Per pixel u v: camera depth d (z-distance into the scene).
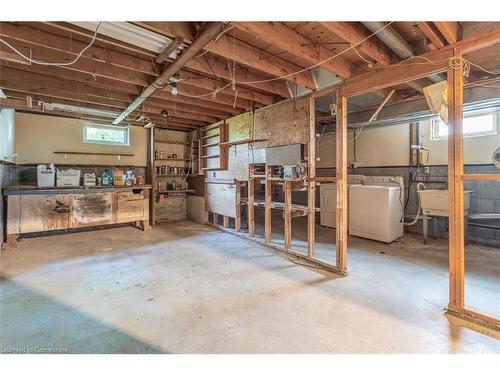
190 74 3.38
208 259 3.60
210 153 6.00
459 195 2.14
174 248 4.14
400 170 5.28
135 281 2.85
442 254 3.79
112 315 2.16
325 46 2.68
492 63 3.00
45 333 1.91
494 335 1.87
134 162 6.14
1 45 2.58
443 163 4.71
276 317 2.13
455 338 1.85
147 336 1.88
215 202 5.80
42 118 5.09
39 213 4.48
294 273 3.09
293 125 3.83
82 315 2.16
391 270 3.17
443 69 2.23
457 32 2.10
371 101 4.12
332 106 3.27
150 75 3.38
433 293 2.55
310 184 3.50
